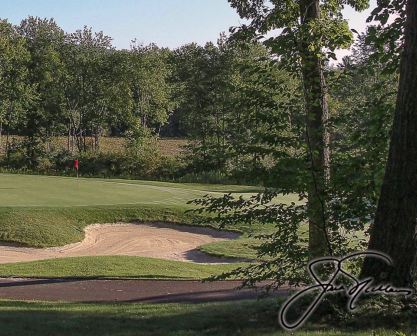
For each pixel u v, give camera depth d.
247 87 6.71
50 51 46.34
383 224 5.81
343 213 6.32
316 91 6.53
